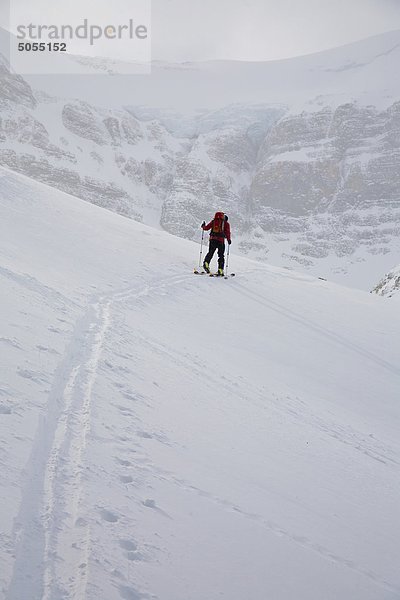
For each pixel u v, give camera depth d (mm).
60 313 9367
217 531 4066
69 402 5512
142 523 3803
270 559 3932
